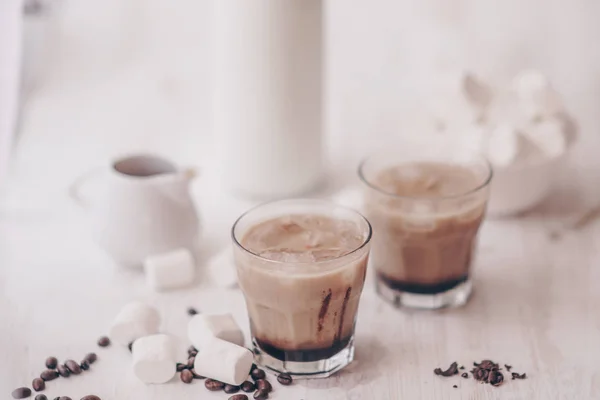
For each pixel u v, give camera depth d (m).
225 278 0.90
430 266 0.86
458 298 0.88
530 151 0.97
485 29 1.25
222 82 1.00
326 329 0.79
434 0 1.25
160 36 1.33
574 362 0.81
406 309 0.88
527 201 0.98
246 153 1.01
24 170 1.08
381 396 0.79
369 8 1.27
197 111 1.21
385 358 0.82
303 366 0.80
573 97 1.19
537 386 0.79
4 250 0.95
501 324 0.86
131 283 0.91
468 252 0.87
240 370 0.79
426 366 0.81
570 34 1.22
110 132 1.16
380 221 0.86
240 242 0.80
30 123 1.18
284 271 0.77
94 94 1.25
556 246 0.95
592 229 0.97
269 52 0.97
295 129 1.00
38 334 0.85
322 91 1.01
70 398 0.78
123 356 0.83
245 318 0.87
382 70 1.28
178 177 0.91
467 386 0.79
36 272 0.92
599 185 1.04
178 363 0.82
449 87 0.99
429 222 0.84
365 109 1.20
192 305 0.88
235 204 1.02
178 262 0.90
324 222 0.82
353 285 0.78
